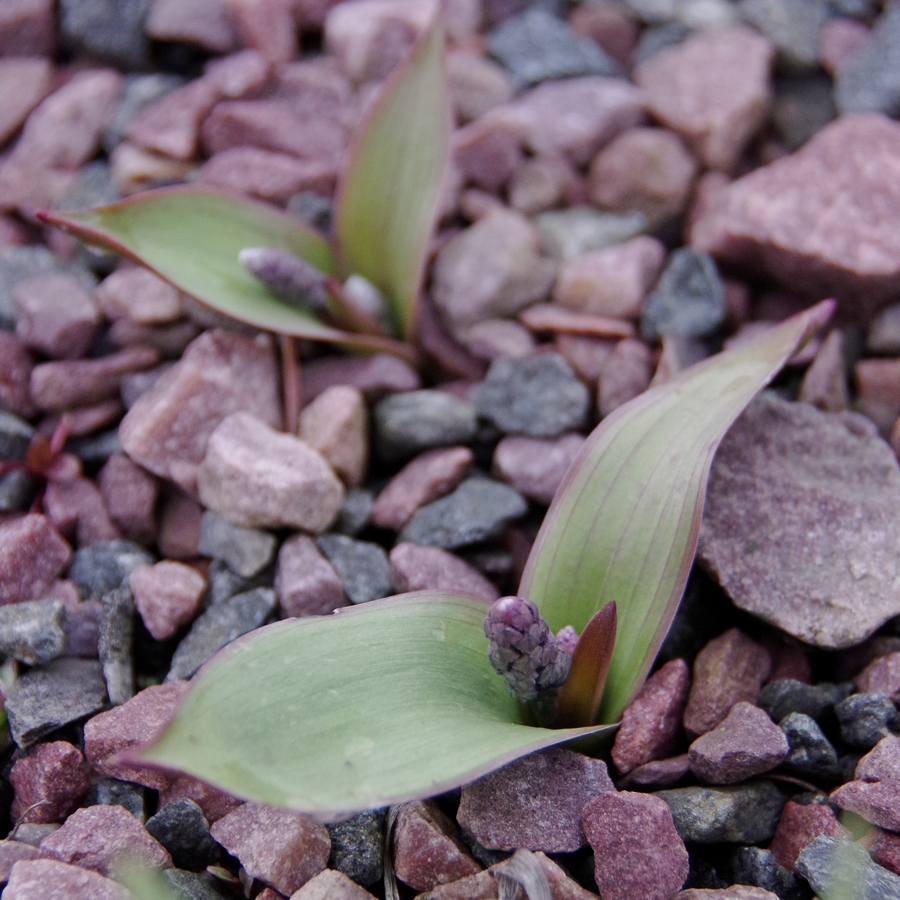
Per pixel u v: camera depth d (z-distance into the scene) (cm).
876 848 34
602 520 35
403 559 36
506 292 39
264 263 37
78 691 36
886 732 35
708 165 41
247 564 37
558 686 34
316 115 42
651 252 40
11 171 41
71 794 35
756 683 35
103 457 38
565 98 42
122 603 36
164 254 37
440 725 33
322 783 32
